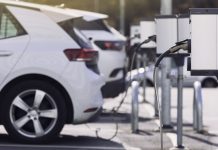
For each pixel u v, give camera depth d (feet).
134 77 59.88
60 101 45.75
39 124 45.75
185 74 43.86
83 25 66.54
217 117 69.77
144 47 57.26
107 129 57.00
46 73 45.57
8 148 44.39
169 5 56.34
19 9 46.14
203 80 135.54
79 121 46.65
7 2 46.11
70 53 46.01
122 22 204.33
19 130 45.83
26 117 45.78
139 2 254.47
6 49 45.47
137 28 80.94
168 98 56.34
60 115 45.78
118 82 66.08
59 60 45.83
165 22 42.78
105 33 66.64
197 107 55.57
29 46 45.75
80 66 46.06
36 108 45.65
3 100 45.62
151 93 109.81
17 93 45.55
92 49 47.78
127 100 87.97
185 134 54.90
